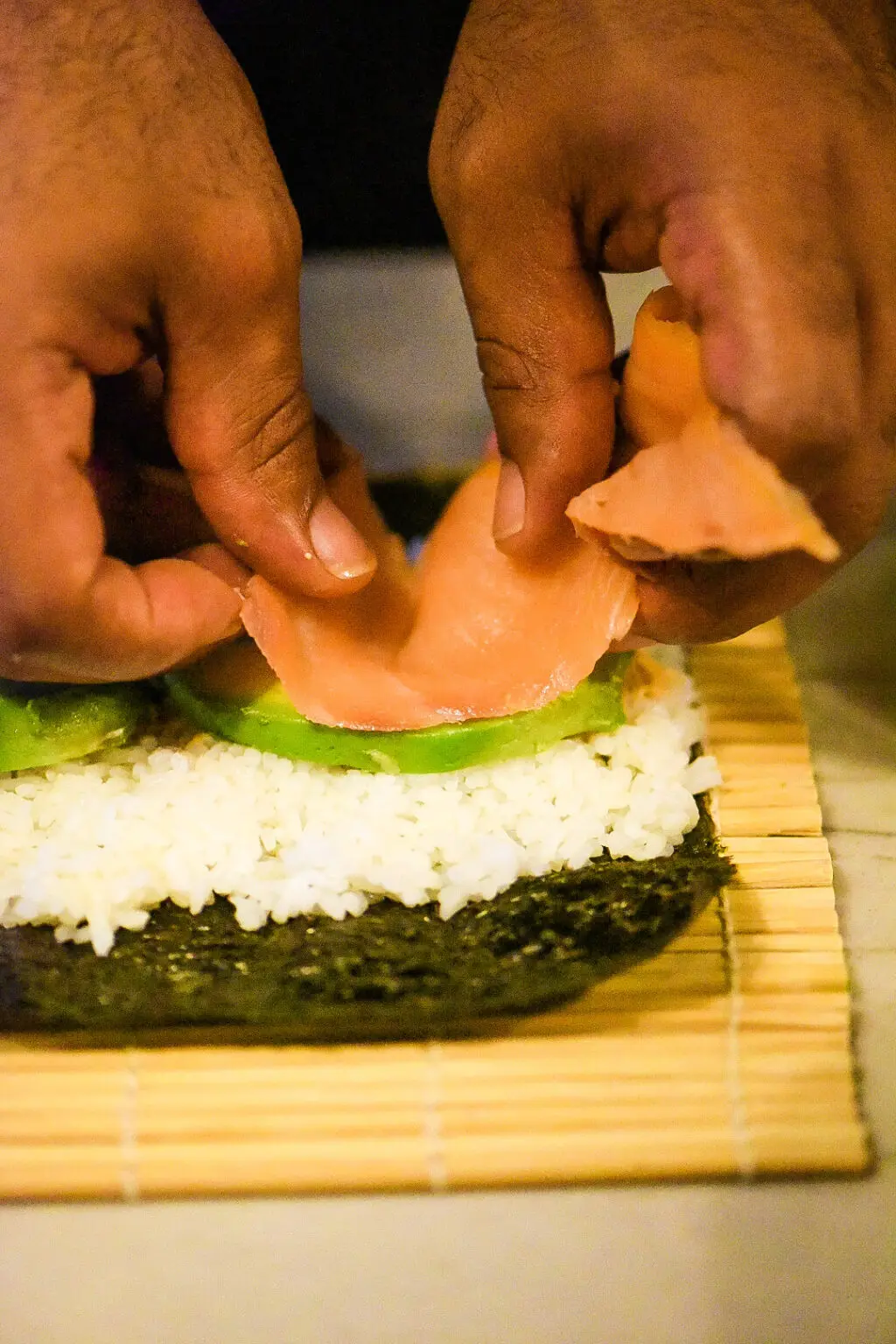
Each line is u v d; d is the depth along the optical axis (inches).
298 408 13.6
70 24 12.8
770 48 12.5
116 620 13.0
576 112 12.7
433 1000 13.2
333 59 18.6
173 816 14.0
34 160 12.5
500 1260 12.6
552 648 14.1
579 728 14.4
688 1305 12.5
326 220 20.1
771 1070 13.2
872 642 16.5
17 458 12.5
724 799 14.8
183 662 13.9
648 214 12.7
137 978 13.3
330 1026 13.3
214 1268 12.6
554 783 14.2
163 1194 12.8
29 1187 12.7
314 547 13.7
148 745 14.7
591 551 14.0
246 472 13.5
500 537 14.1
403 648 14.6
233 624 13.9
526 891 13.8
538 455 13.6
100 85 12.7
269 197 13.1
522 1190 12.9
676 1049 13.3
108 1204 12.8
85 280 12.5
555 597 14.2
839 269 12.2
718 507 12.1
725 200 12.1
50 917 13.6
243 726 14.3
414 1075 13.1
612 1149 12.9
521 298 13.4
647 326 13.1
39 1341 12.3
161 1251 12.6
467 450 17.9
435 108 19.0
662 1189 12.9
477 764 14.3
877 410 12.7
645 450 12.9
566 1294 12.5
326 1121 13.0
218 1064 13.2
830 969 13.7
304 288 20.2
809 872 14.3
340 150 19.5
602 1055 13.2
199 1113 13.0
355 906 13.7
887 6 13.5
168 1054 13.2
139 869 13.7
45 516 12.5
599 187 12.9
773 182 12.2
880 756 15.5
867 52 13.0
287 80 18.6
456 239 13.6
